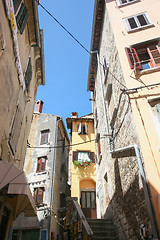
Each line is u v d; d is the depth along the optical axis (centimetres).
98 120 1370
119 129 779
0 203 638
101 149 1231
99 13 1190
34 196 1439
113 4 1025
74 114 2047
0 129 562
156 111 598
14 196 622
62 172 1828
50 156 1634
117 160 804
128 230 633
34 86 1210
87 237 698
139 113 614
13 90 682
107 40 1042
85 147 1644
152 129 574
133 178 596
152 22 874
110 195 939
